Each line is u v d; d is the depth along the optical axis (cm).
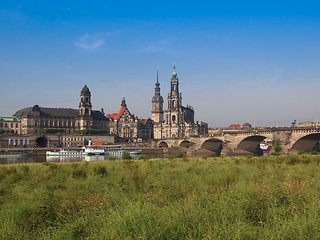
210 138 17688
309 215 1209
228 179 2358
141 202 1512
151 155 18262
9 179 2991
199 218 1224
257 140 15300
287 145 12638
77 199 1897
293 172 2955
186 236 1066
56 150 18638
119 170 3631
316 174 2692
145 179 2633
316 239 1048
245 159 5447
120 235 1075
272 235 1065
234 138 15688
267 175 2716
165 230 1124
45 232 1300
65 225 1357
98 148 18362
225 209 1323
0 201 2070
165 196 1827
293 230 1092
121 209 1312
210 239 1031
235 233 1077
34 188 2520
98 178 2916
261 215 1345
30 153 17438
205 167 3762
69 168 4012
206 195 1745
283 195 1535
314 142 12938
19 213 1564
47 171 3688
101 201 1725
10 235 1280
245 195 1585
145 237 1025
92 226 1282
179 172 3300
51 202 1738
